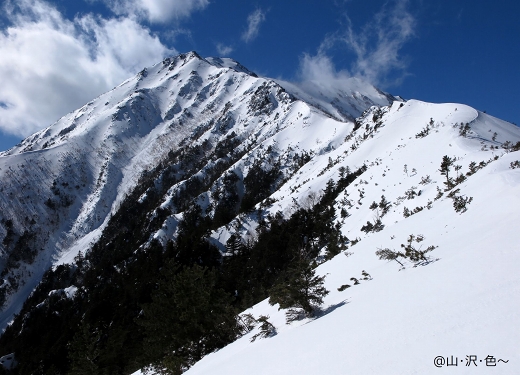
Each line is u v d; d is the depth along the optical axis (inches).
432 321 196.9
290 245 2362.2
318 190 3890.3
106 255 5044.3
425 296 252.1
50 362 2142.0
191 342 709.9
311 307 433.1
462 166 1582.2
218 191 5925.2
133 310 2427.4
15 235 6240.2
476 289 217.6
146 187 7736.2
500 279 216.5
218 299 734.5
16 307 4992.6
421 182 1690.5
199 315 700.7
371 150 3863.2
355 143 4921.3
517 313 164.1
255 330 540.7
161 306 773.3
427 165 2079.2
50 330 3250.5
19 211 6752.0
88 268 5191.9
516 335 146.4
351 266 661.9
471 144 2058.3
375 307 289.9
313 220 2728.8
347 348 217.6
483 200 582.6
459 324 178.2
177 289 750.5
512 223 348.2
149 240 4608.8
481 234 381.4
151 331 775.7
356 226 1920.5
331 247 1514.5
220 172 7106.3
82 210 7691.9
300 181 5142.7
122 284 3316.9
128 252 4741.6
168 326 744.3
